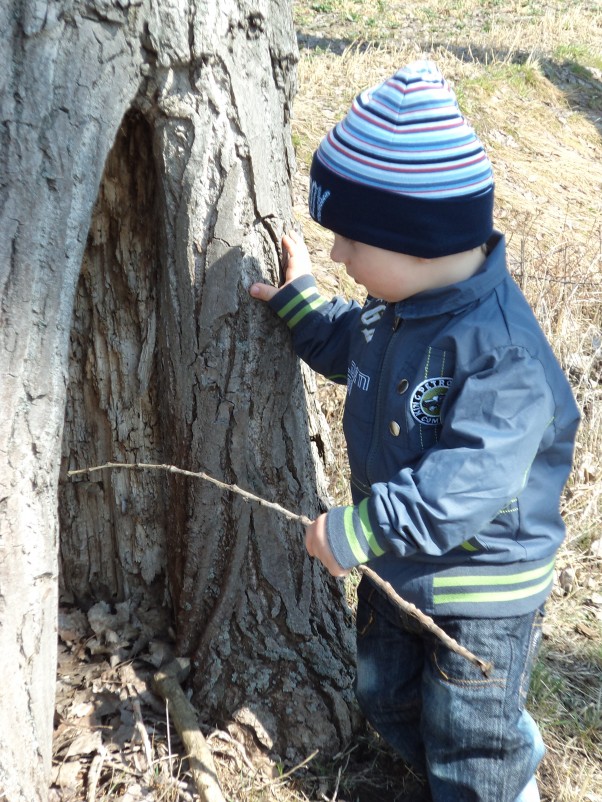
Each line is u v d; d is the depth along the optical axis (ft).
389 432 6.77
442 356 6.44
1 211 5.66
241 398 7.67
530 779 7.34
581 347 14.83
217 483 6.84
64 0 5.65
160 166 7.02
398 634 7.47
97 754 7.75
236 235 7.22
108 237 7.73
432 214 6.15
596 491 12.07
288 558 8.25
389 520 6.04
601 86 30.83
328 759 8.16
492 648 6.66
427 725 7.14
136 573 8.93
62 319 6.17
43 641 6.51
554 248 18.22
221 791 7.55
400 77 6.20
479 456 5.98
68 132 5.86
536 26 38.06
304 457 8.28
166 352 7.73
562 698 9.23
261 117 7.11
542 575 6.77
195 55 6.51
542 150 25.38
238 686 8.22
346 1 40.22
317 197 6.52
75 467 8.65
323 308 7.56
